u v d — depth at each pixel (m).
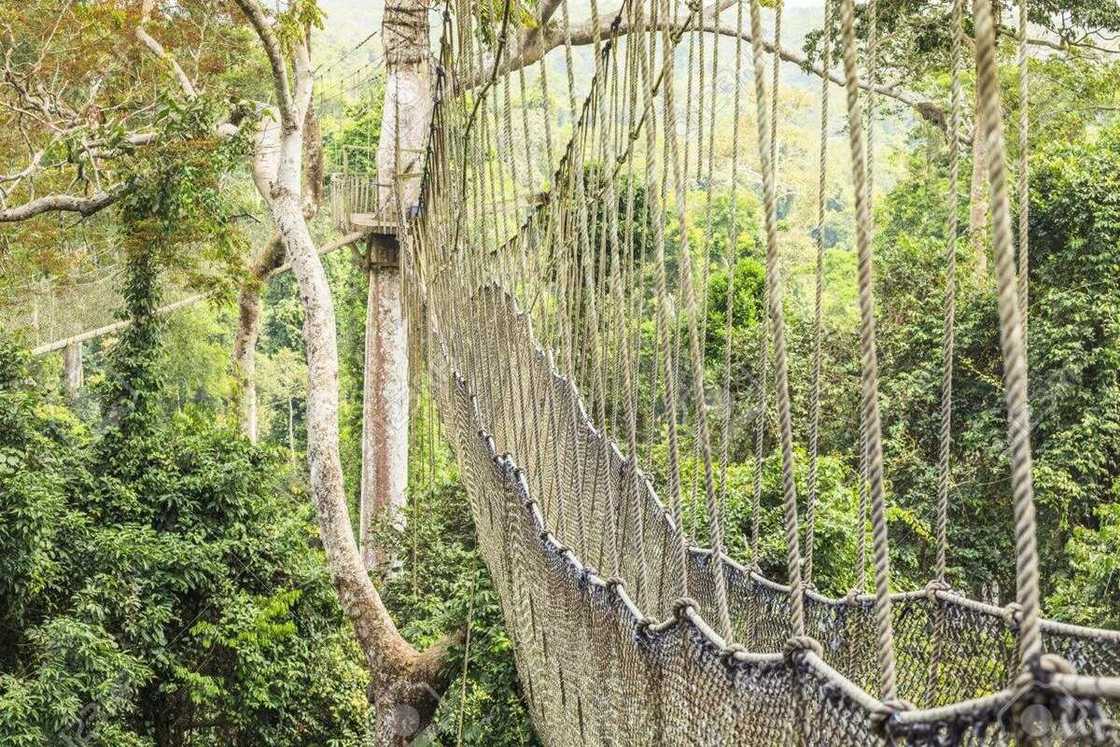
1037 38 19.97
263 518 18.83
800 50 19.30
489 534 10.54
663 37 4.13
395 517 23.66
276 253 29.12
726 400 6.22
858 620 6.23
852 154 2.56
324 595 18.47
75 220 26.17
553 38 10.30
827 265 34.28
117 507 17.89
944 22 16.34
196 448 18.84
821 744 2.88
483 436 10.05
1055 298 15.64
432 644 17.48
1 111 21.52
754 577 7.47
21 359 18.39
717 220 23.61
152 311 19.98
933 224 21.97
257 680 16.92
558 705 7.40
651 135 4.32
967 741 2.11
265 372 43.06
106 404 19.42
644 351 18.30
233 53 23.62
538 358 8.91
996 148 1.91
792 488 3.01
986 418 16.38
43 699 13.65
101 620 15.44
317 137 24.89
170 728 17.17
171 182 19.70
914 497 16.61
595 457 7.61
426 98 23.86
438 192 13.30
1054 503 15.34
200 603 17.58
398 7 23.84
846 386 18.00
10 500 14.85
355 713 18.39
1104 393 15.22
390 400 25.97
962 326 17.11
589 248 6.34
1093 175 16.22
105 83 23.69
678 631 4.26
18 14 20.45
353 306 37.66
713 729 3.81
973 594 15.95
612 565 6.21
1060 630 4.41
